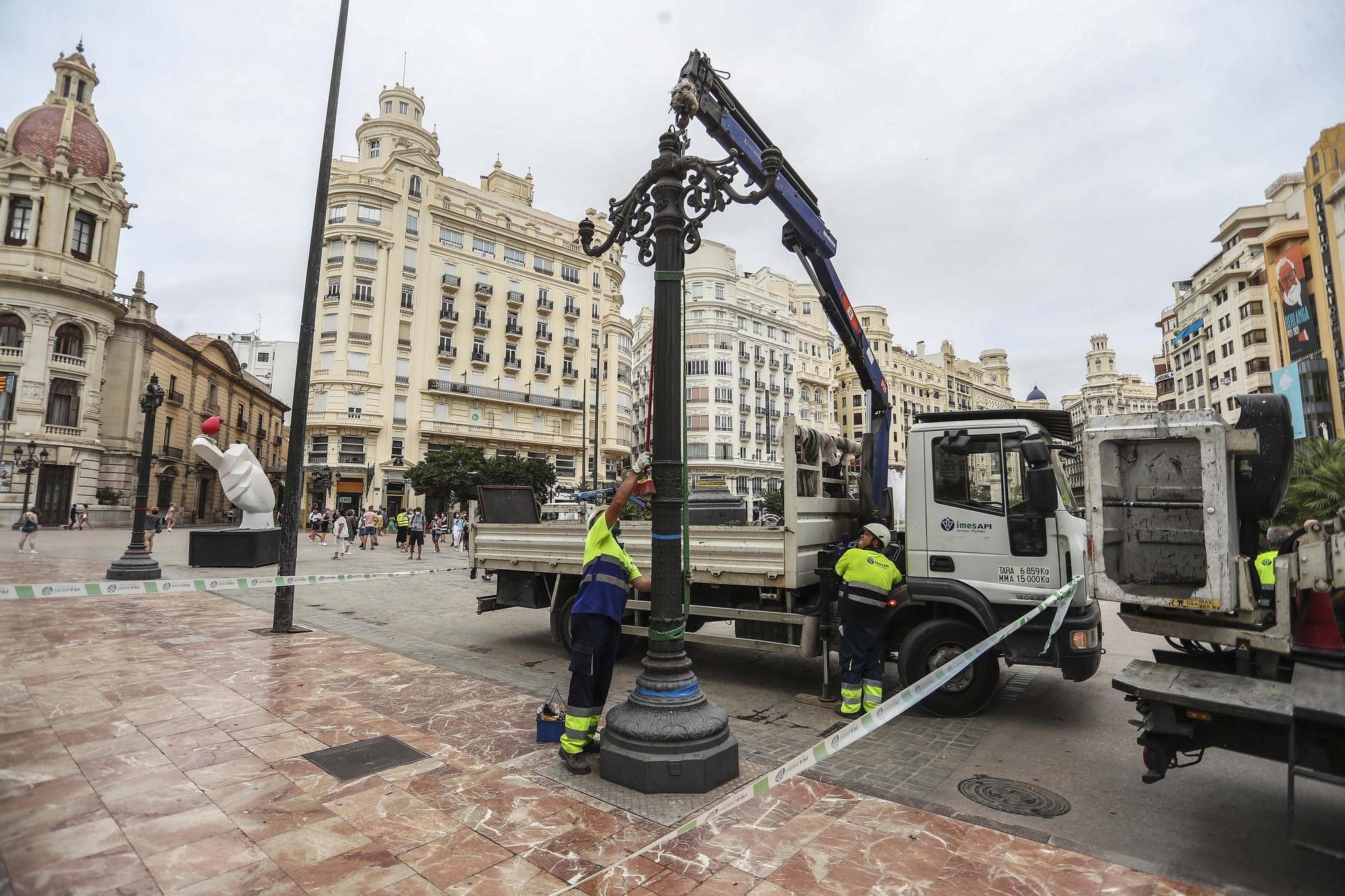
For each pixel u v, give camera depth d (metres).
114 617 8.90
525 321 53.28
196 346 49.78
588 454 56.03
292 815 3.32
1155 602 3.44
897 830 3.38
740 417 68.12
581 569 7.12
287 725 4.69
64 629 7.94
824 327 82.50
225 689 5.57
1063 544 5.34
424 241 48.19
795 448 6.03
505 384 51.84
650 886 2.78
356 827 3.23
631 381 63.41
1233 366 51.38
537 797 3.65
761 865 2.98
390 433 45.78
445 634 9.24
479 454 41.75
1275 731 3.10
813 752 3.30
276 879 2.73
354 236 45.25
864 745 4.84
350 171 49.78
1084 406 134.62
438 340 48.59
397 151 47.81
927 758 4.58
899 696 3.85
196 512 47.72
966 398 114.31
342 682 5.98
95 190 35.91
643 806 3.57
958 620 5.73
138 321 39.16
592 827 3.30
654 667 4.10
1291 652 3.34
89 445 34.94
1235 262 50.88
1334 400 32.34
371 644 7.81
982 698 5.53
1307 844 2.84
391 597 12.94
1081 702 6.12
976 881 2.89
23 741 4.27
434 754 4.23
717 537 6.29
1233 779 4.24
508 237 52.53
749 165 6.28
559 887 2.75
